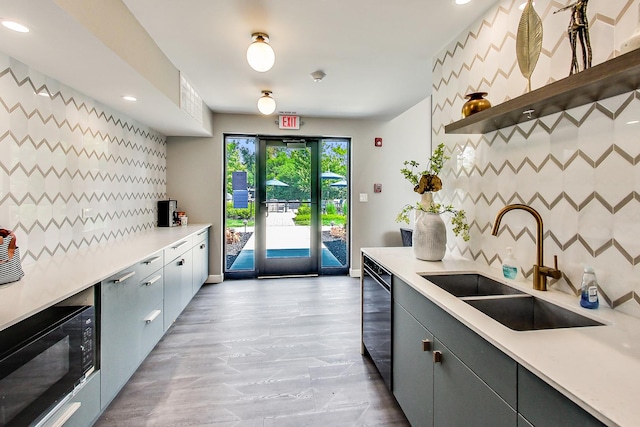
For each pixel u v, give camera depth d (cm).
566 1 136
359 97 360
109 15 164
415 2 184
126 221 309
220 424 168
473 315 111
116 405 183
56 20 138
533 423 79
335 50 246
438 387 130
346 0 182
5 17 134
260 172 462
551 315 130
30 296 128
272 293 396
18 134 178
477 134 198
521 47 145
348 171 482
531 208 145
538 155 151
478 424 103
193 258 348
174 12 192
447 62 234
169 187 428
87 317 149
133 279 196
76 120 230
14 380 108
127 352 188
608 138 118
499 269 180
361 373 218
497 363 93
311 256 480
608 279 120
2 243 144
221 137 436
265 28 212
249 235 468
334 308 344
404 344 166
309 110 416
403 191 480
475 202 201
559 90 109
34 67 188
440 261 202
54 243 207
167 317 261
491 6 185
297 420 172
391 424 169
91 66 188
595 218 124
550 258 146
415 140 482
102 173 265
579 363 78
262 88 332
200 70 283
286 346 257
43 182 197
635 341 91
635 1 109
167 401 187
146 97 249
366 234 473
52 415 126
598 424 62
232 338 271
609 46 118
